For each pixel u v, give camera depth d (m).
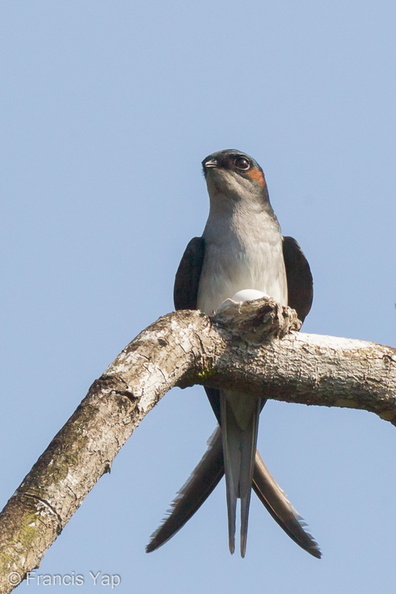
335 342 11.03
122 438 8.95
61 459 8.43
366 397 10.98
